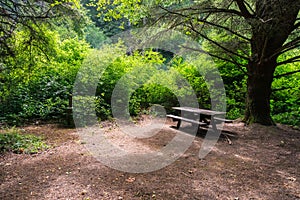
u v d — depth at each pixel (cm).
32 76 666
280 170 363
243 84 870
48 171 341
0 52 469
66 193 279
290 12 505
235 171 356
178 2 679
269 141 516
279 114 779
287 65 820
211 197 277
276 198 278
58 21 555
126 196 275
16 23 502
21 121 667
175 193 284
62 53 852
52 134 557
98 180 315
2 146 431
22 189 288
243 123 648
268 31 526
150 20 652
